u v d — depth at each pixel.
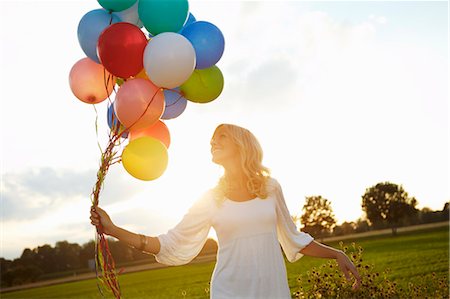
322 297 5.38
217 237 2.68
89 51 2.79
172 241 2.62
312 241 2.85
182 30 2.93
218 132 2.81
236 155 2.77
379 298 5.73
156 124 3.08
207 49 2.83
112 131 2.81
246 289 2.56
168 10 2.68
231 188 2.74
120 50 2.55
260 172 2.77
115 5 2.71
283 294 2.61
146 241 2.56
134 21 2.89
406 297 6.25
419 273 6.64
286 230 2.83
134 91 2.61
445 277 6.51
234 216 2.62
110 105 2.98
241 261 2.58
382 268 6.89
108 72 2.88
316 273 5.54
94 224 2.53
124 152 2.71
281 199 2.83
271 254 2.62
